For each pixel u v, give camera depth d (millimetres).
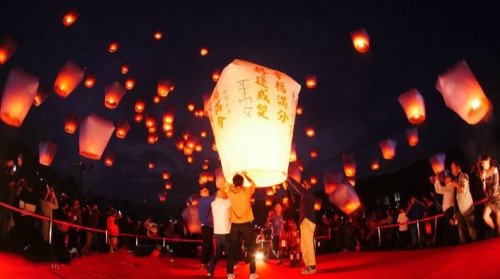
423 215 12680
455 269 5344
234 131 5863
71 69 8031
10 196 8039
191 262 12828
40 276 6281
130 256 11477
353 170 14516
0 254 6641
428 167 22844
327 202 26453
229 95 5934
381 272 6441
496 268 4840
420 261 6922
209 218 9195
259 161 5777
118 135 13523
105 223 13555
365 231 15844
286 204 10258
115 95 11312
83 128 6934
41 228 9344
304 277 6902
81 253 10242
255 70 6074
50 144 9328
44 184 9656
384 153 12820
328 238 17891
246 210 7020
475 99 5023
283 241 10258
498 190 7508
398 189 23984
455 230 10117
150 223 17984
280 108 5949
